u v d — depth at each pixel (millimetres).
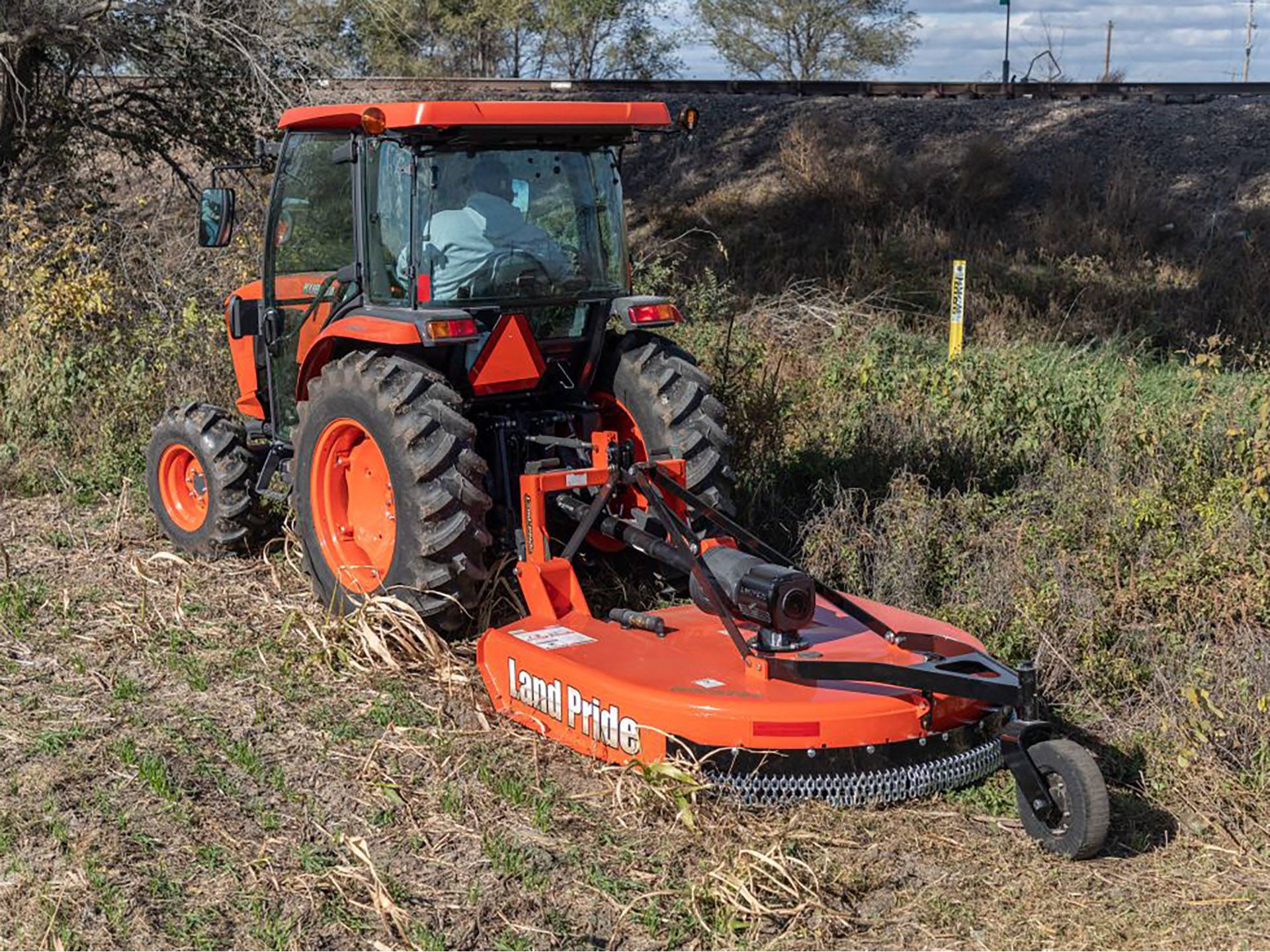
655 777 4605
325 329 6254
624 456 5695
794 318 13898
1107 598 6246
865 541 7043
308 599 6828
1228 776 4996
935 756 4770
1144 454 8086
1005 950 3973
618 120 6023
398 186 5910
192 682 5770
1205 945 3977
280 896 4180
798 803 4668
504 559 6152
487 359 6016
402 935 3977
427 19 27531
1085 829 4352
